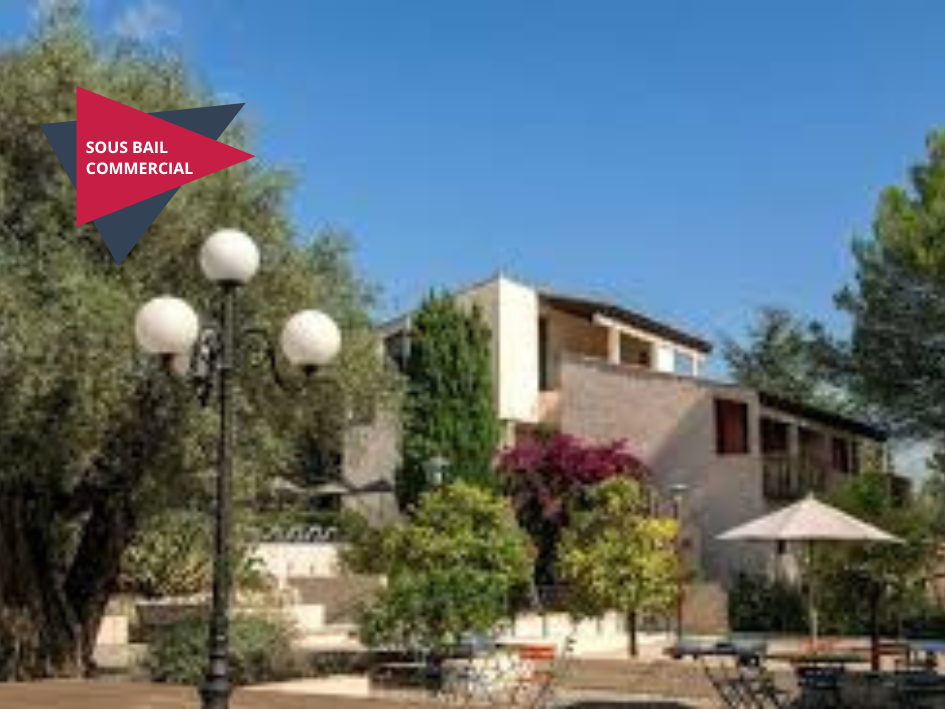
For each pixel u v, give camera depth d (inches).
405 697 750.5
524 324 1844.2
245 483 828.0
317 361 473.4
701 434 1691.7
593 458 1497.3
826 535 767.1
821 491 1765.5
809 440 1908.2
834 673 721.0
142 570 1282.0
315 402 863.7
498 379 1797.5
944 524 1067.9
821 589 920.9
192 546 1214.9
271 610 1077.1
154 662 809.5
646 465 1662.2
